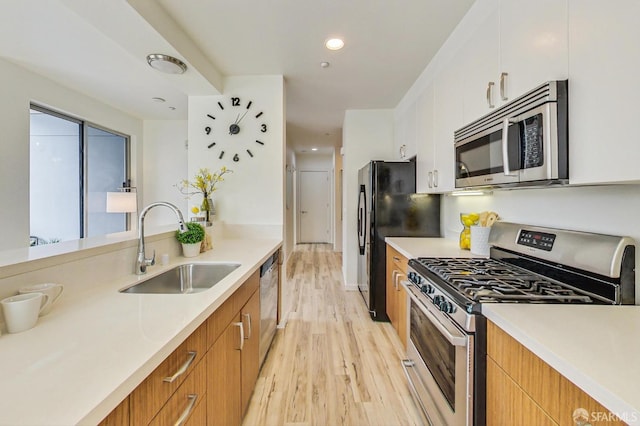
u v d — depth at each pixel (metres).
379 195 3.12
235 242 2.77
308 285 4.47
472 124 1.72
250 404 1.83
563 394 0.77
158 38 1.93
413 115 3.17
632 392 0.60
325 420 1.71
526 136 1.22
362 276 3.67
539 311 1.06
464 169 1.83
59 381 0.64
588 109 0.98
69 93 3.41
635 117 0.83
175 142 4.78
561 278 1.38
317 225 8.60
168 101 3.88
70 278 1.20
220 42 2.34
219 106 3.00
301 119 4.58
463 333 1.17
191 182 3.03
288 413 1.76
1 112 2.69
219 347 1.28
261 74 2.94
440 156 2.36
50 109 3.27
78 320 0.97
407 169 3.12
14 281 0.98
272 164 3.01
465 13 1.92
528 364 0.90
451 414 1.27
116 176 4.39
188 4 1.88
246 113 2.99
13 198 2.80
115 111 4.18
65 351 0.77
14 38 2.32
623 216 1.16
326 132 5.46
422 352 1.68
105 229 4.16
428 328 1.59
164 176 4.79
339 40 2.30
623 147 0.86
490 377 1.10
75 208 3.71
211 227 2.70
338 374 2.16
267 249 2.38
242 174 3.02
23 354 0.75
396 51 2.45
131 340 0.83
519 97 1.27
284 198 3.10
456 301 1.25
